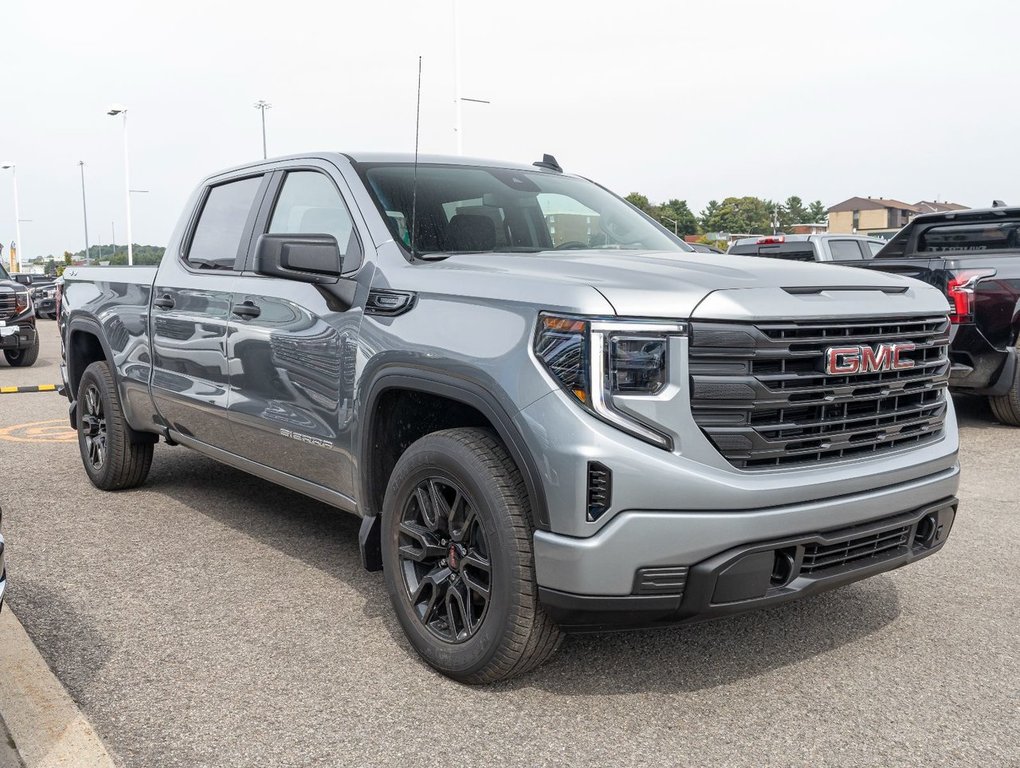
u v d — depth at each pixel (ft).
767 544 9.55
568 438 9.36
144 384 17.74
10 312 46.96
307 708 10.27
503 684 10.80
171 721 9.98
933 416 11.51
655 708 10.26
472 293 10.64
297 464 13.76
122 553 15.67
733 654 11.64
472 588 10.52
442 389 10.63
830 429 10.26
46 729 9.66
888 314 10.58
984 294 24.68
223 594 13.75
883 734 9.71
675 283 9.80
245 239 15.34
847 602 13.42
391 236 12.42
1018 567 14.93
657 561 9.32
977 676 11.07
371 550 12.19
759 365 9.70
